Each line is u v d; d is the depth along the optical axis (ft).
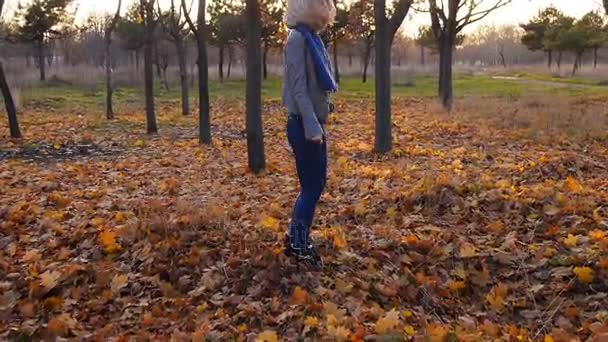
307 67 12.87
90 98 90.84
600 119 45.70
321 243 15.66
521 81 122.52
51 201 22.45
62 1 117.29
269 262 14.21
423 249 15.39
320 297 12.89
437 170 26.05
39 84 106.93
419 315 12.39
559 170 25.32
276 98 87.04
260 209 19.80
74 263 15.24
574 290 13.29
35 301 13.41
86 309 13.16
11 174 31.01
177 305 13.03
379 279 13.88
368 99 88.12
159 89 105.81
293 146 13.61
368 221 18.12
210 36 118.73
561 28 158.61
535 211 17.67
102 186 26.48
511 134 42.06
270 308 12.53
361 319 11.96
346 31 105.81
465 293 13.70
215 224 17.06
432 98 86.48
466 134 43.70
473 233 16.65
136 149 41.70
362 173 26.48
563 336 11.27
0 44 140.77
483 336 11.40
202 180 27.37
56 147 42.24
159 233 16.53
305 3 12.82
